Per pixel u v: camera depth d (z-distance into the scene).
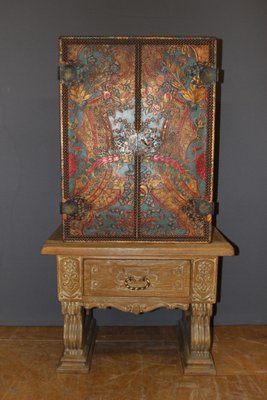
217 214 2.76
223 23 2.59
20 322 2.86
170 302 2.20
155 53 2.04
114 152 2.11
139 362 2.40
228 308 2.86
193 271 2.17
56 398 2.07
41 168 2.70
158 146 2.10
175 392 2.13
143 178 2.13
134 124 2.08
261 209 2.76
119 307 2.21
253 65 2.62
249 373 2.30
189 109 2.08
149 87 2.06
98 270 2.18
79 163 2.12
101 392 2.12
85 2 2.57
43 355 2.47
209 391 2.14
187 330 2.42
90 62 2.04
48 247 2.12
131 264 2.17
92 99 2.07
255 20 2.59
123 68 2.04
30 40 2.59
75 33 2.59
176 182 2.13
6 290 2.82
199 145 2.10
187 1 2.57
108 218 2.16
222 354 2.49
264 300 2.85
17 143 2.67
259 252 2.80
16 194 2.72
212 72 2.04
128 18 2.58
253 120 2.67
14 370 2.31
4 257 2.78
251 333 2.75
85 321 2.44
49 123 2.66
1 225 2.75
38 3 2.56
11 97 2.63
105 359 2.43
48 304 2.84
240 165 2.71
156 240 2.18
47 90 2.63
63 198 2.15
